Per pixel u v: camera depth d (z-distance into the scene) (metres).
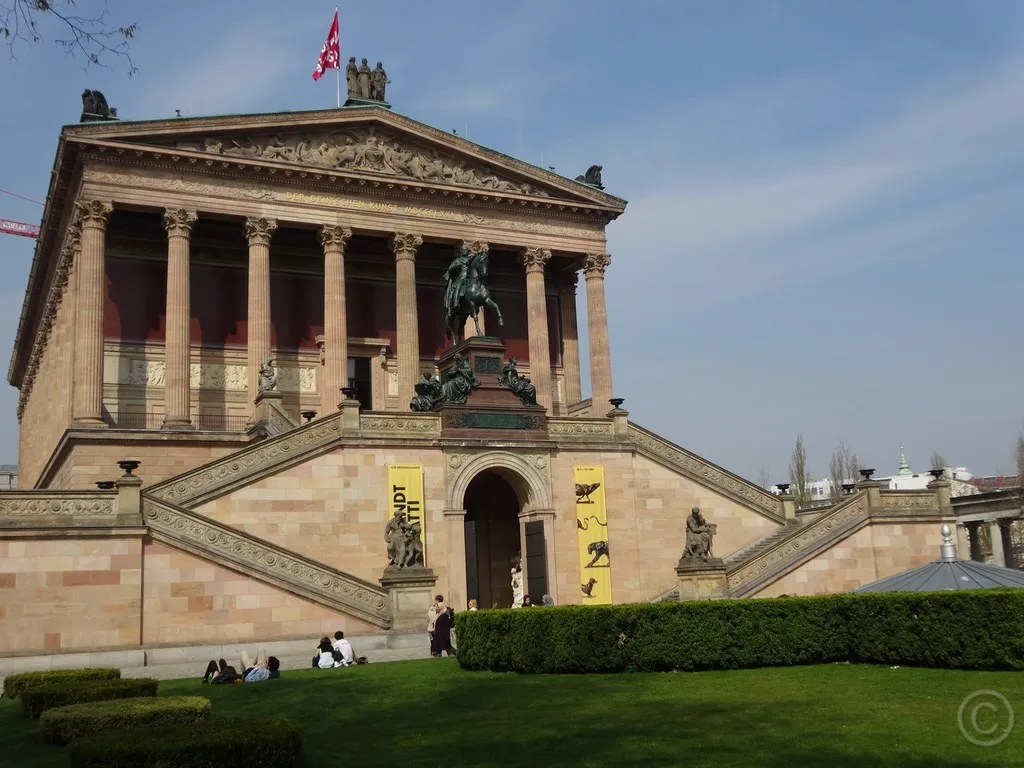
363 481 44.44
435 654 33.88
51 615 33.12
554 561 47.81
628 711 19.92
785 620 27.41
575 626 27.02
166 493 40.84
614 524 49.69
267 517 42.44
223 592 35.34
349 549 43.62
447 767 15.15
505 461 47.69
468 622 29.05
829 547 47.69
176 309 59.41
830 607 27.92
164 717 17.84
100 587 33.84
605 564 48.91
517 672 27.61
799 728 17.53
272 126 63.41
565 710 20.33
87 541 33.94
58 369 67.38
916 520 49.97
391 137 68.25
